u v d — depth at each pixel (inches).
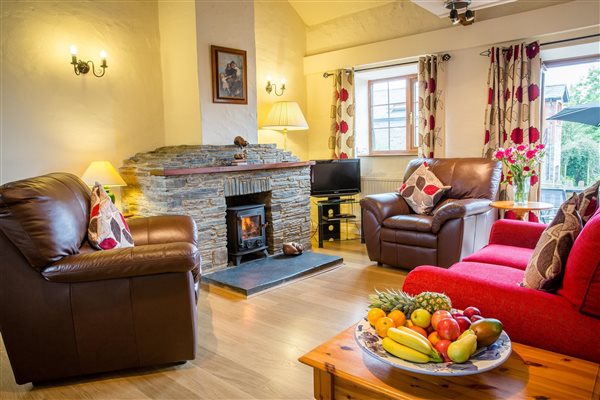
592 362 53.1
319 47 218.1
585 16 145.2
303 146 224.4
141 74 165.0
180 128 165.6
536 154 140.2
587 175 173.3
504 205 141.6
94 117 153.4
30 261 75.2
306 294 128.2
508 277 80.9
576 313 56.3
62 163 146.6
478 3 142.4
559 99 172.9
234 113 167.9
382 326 53.6
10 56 133.4
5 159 134.5
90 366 82.0
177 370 85.7
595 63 162.6
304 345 95.2
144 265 79.2
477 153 174.6
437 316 52.2
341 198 219.9
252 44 173.6
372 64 199.6
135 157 160.2
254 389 78.3
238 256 156.2
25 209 73.9
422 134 184.1
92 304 80.2
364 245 194.5
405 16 188.1
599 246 53.7
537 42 155.6
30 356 79.0
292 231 179.6
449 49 175.0
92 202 96.3
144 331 83.2
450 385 48.6
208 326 106.1
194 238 112.8
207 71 157.3
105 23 154.2
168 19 163.6
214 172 146.9
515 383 48.4
